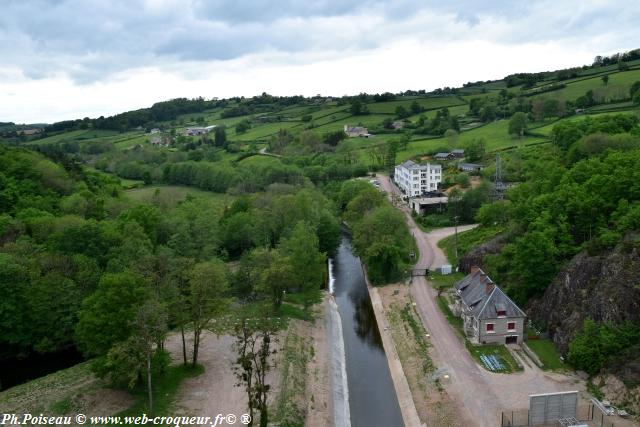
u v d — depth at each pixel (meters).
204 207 154.50
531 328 86.56
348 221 152.50
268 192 171.38
